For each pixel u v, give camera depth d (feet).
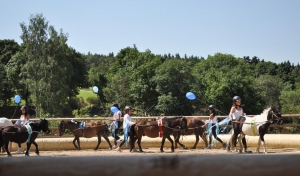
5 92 179.42
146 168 5.48
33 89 154.10
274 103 228.63
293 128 79.71
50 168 5.44
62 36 163.43
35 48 158.61
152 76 181.47
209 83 176.45
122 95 176.45
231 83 172.96
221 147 57.00
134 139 53.78
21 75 165.89
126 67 206.80
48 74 155.43
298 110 192.95
